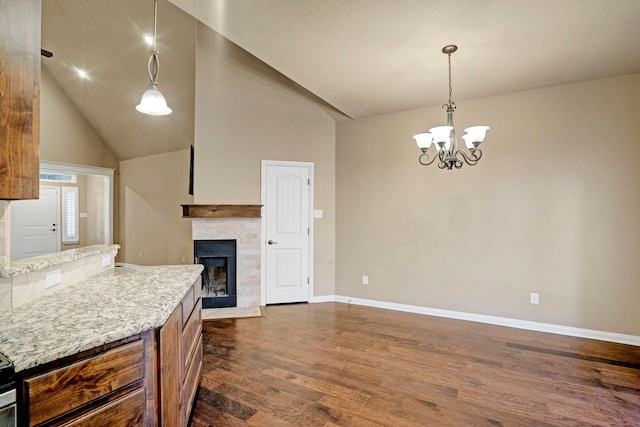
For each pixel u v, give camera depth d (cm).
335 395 228
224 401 220
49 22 501
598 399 222
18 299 147
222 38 436
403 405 216
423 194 416
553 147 346
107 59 532
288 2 207
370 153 452
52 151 627
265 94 454
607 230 325
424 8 213
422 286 418
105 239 740
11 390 93
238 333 347
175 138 619
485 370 263
